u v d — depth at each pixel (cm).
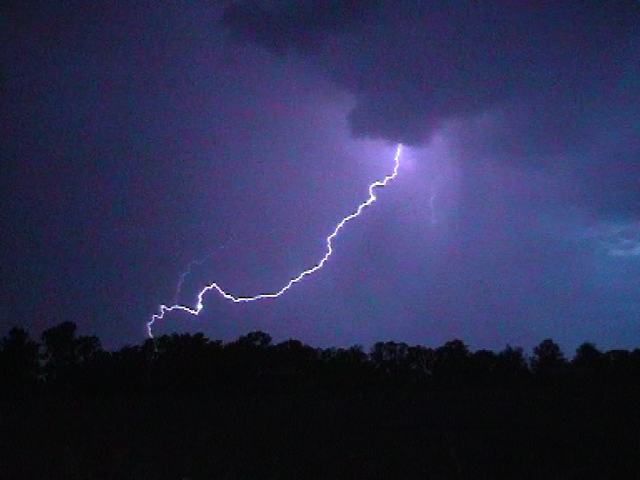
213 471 1143
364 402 2525
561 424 1692
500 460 1220
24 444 1450
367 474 1119
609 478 1068
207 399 2803
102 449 1370
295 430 1678
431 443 1430
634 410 1941
